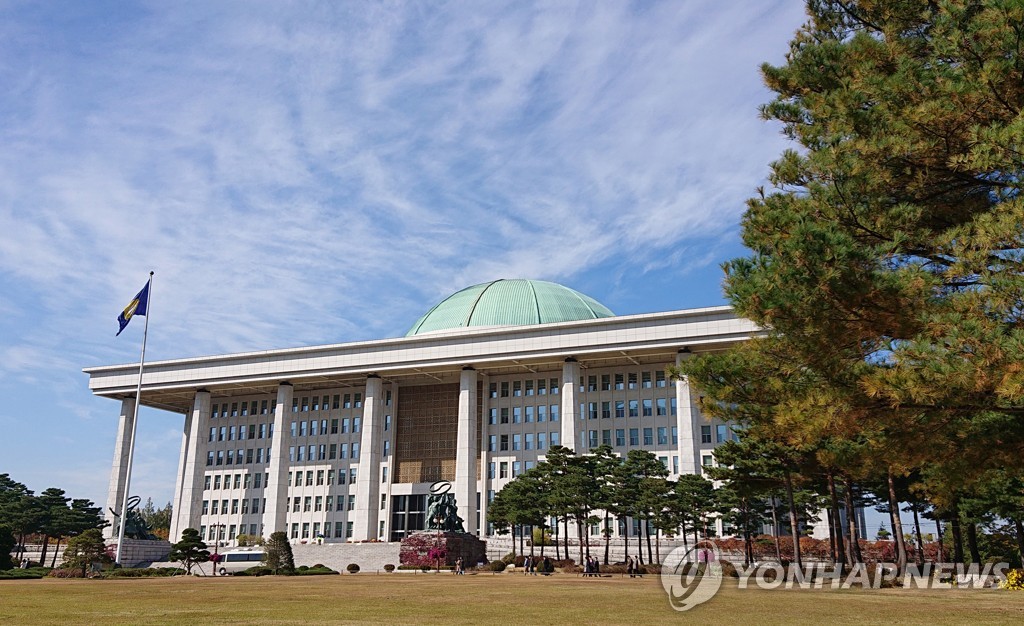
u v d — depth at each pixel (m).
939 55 16.73
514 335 89.88
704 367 20.00
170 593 36.16
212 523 104.12
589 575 53.84
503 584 42.97
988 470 20.48
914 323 16.05
